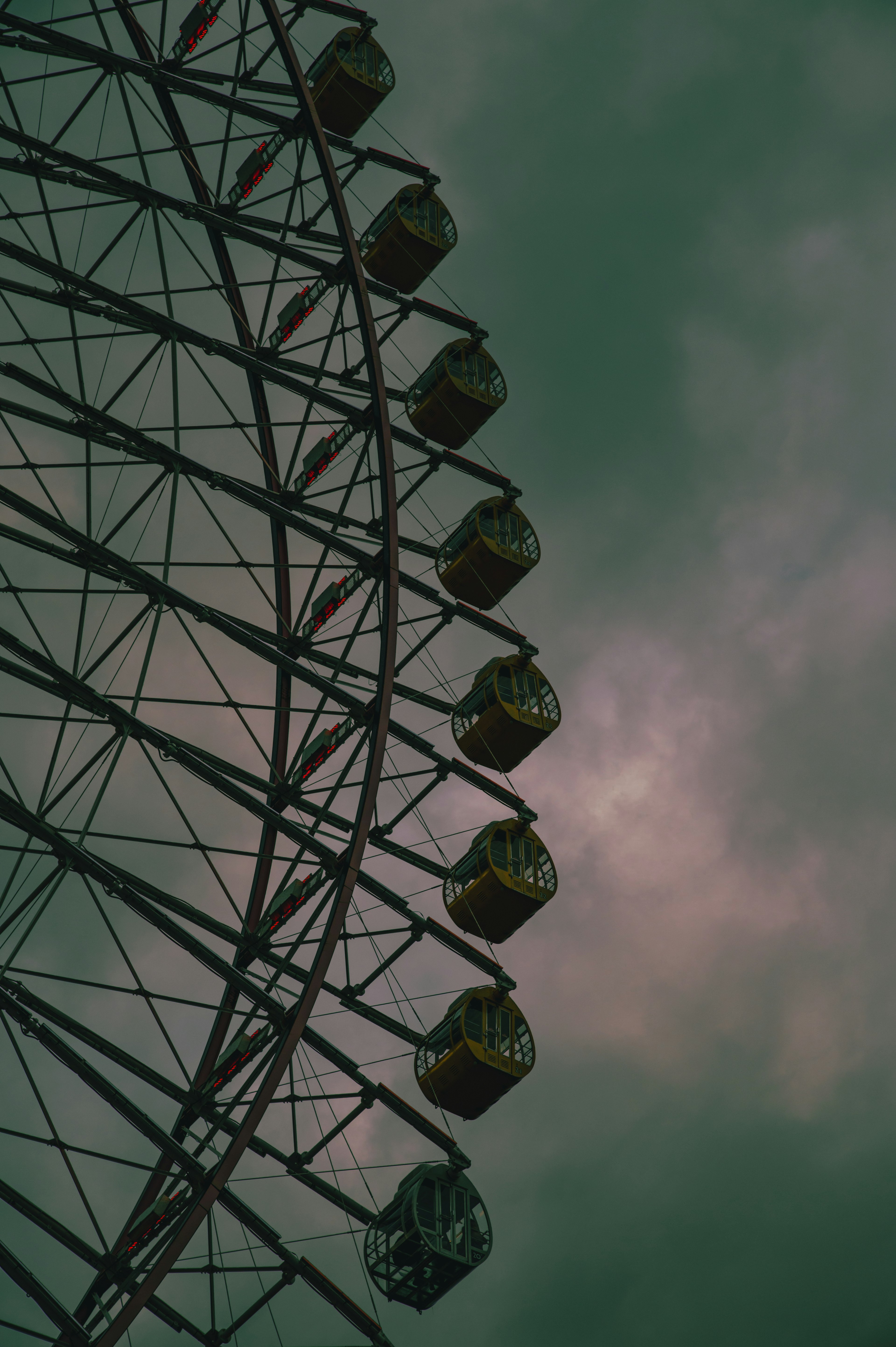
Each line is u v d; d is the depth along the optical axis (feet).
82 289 99.19
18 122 99.60
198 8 106.42
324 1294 101.65
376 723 100.22
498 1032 107.45
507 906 114.93
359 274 107.55
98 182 101.76
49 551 98.58
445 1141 106.01
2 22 100.27
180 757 93.15
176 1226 86.94
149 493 100.73
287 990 93.25
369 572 106.22
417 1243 98.99
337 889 94.99
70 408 99.30
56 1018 91.50
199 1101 94.32
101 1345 79.10
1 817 87.35
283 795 106.63
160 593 96.99
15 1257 84.58
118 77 103.60
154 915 90.53
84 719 90.74
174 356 100.89
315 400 108.58
